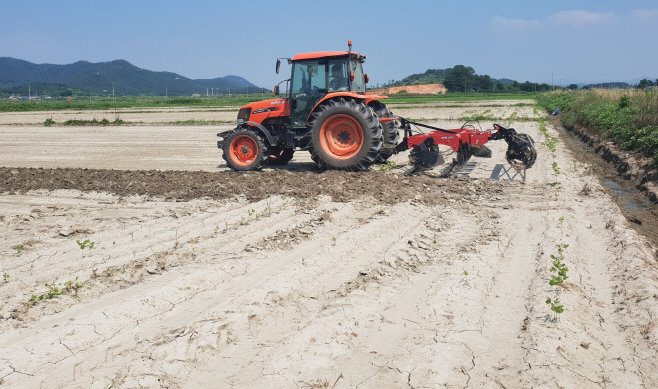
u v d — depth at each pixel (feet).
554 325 12.61
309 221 23.21
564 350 11.48
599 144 48.49
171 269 17.54
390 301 14.58
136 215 25.26
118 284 16.21
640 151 38.73
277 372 10.89
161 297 14.85
